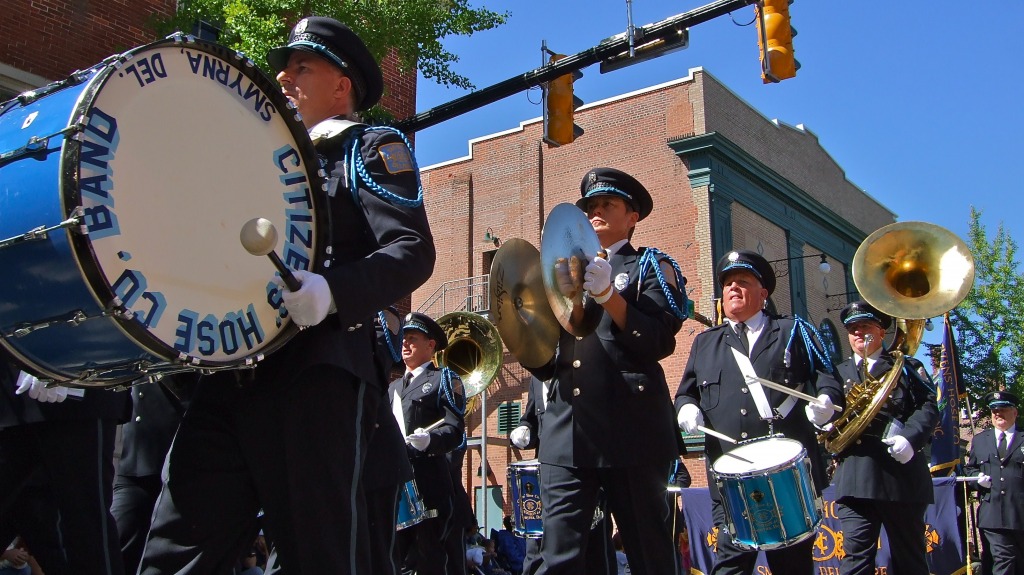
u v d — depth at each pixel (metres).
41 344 2.56
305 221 2.90
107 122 2.42
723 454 5.63
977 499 11.05
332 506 2.88
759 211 27.48
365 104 3.69
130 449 5.62
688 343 24.53
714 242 25.12
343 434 2.94
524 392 27.34
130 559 5.54
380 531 4.41
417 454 7.57
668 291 4.97
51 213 2.32
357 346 3.05
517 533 6.45
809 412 5.86
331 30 3.52
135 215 2.44
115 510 5.57
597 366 4.80
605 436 4.70
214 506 3.00
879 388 6.89
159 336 2.44
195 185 2.60
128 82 2.49
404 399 7.93
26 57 11.78
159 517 3.04
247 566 8.72
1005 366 25.75
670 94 26.81
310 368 2.91
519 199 29.31
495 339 10.94
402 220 3.07
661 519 4.78
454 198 30.56
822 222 30.92
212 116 2.69
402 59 13.25
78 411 4.56
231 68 2.78
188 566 2.97
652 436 4.75
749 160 26.83
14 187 2.39
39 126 2.43
